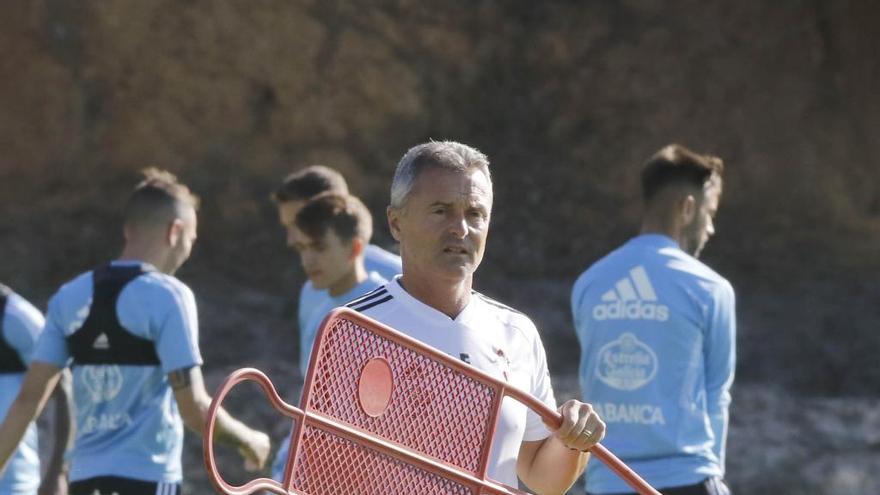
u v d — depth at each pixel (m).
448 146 13.91
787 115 64.62
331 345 12.51
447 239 13.66
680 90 64.56
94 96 60.66
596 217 62.59
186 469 40.62
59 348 21.48
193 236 22.22
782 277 60.72
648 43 65.12
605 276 22.55
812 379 53.47
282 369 49.72
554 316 56.06
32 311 23.64
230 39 61.69
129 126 60.72
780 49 65.19
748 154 64.06
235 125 61.56
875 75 65.19
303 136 61.97
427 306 13.90
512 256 60.47
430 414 12.98
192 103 61.28
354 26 63.09
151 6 61.06
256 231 60.06
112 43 60.75
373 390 12.70
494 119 64.44
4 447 21.41
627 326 22.14
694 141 64.00
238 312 55.00
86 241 58.66
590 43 65.25
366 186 61.91
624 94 64.50
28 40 60.38
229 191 60.62
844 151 64.75
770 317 57.50
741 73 64.75
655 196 22.89
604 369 22.28
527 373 14.41
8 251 57.78
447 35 64.56
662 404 21.81
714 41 65.06
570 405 13.61
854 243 62.97
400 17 64.12
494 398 13.31
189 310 21.09
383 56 63.19
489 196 13.91
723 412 22.19
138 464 21.05
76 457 21.39
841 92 65.25
